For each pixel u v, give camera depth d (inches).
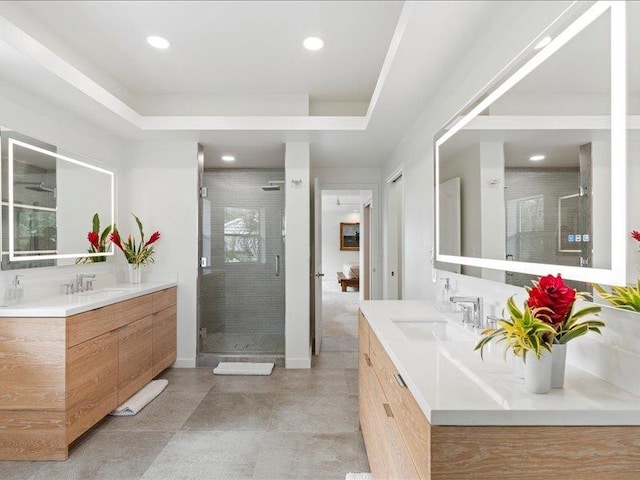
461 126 79.1
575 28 45.0
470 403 35.1
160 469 78.5
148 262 144.3
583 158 43.5
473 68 74.5
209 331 178.4
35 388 80.7
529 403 35.2
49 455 81.0
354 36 100.1
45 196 103.3
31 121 98.0
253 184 187.3
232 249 185.9
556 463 33.8
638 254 36.5
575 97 44.9
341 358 157.9
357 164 184.1
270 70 120.3
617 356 39.4
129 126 125.1
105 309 96.4
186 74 122.5
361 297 240.1
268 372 136.1
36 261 99.7
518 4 58.3
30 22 89.4
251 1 85.3
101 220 130.0
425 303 95.5
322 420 100.7
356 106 148.2
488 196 67.2
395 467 50.7
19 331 80.7
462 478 33.8
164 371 140.7
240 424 98.3
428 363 47.2
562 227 47.5
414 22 66.7
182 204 145.5
